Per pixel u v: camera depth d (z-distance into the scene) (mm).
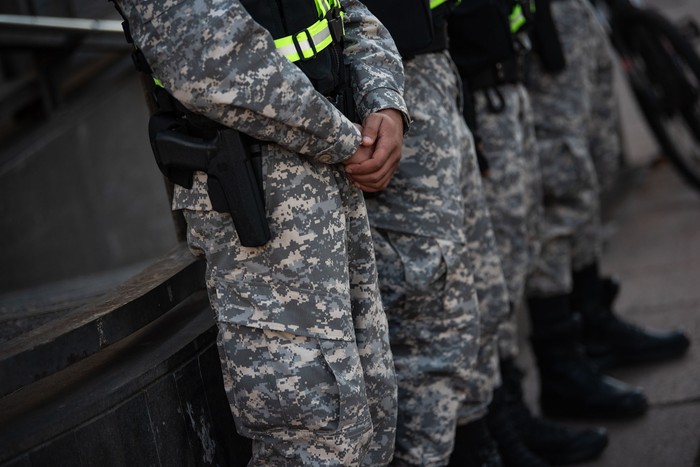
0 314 8469
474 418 7691
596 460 8781
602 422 9680
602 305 11109
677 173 17094
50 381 5641
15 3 13328
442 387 6930
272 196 5145
